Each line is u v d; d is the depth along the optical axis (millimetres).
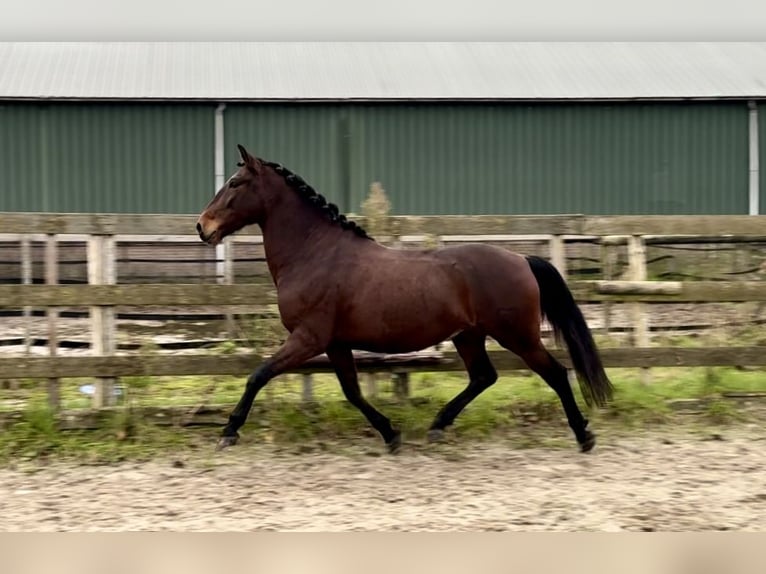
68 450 7070
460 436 7445
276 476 6512
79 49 18203
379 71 17516
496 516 5602
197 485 6312
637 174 16766
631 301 8125
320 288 6781
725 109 16766
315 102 16125
